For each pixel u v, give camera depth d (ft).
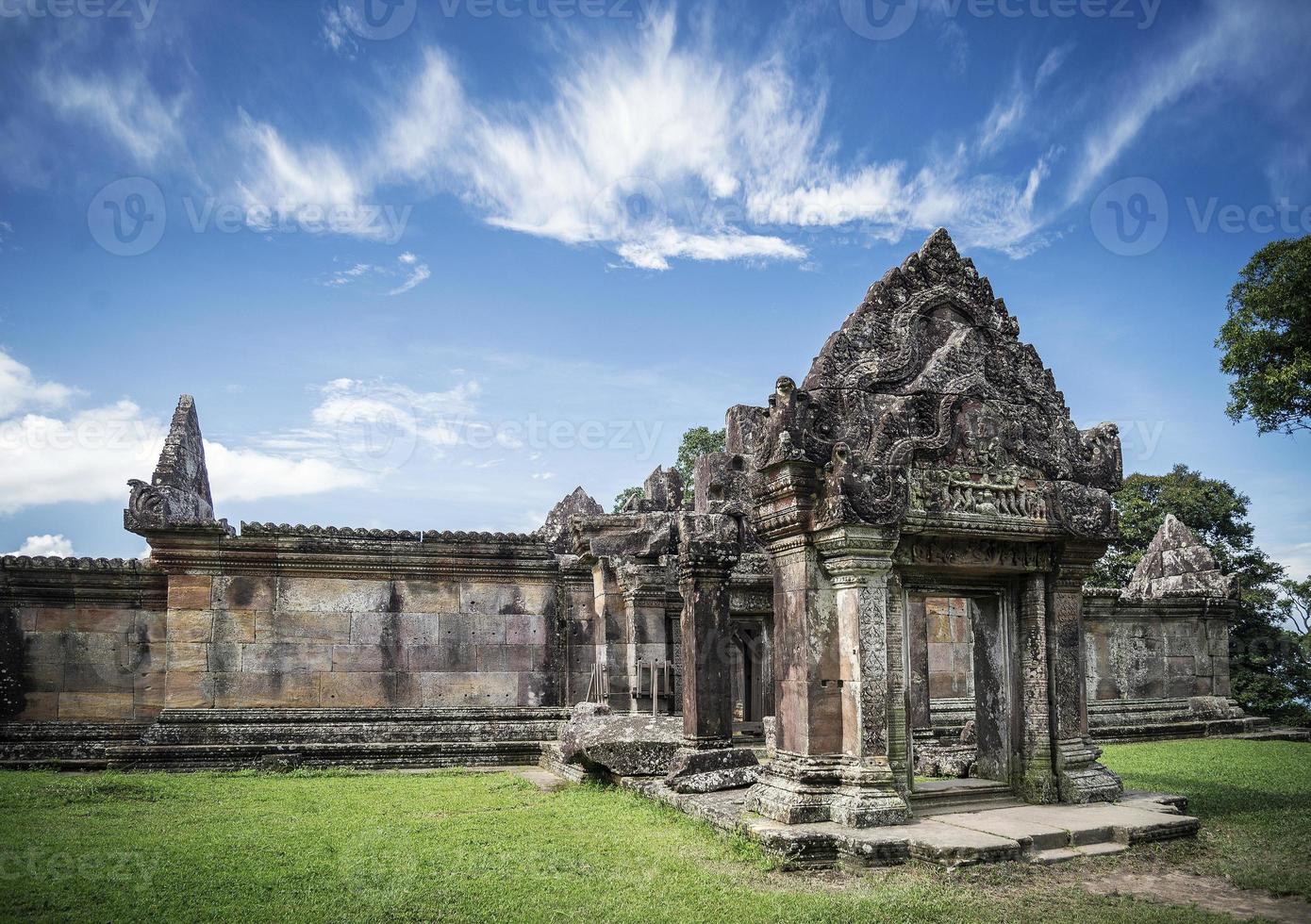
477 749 59.67
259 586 62.28
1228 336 66.23
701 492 64.49
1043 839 31.73
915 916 24.90
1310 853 31.63
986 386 38.73
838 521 34.12
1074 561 39.52
